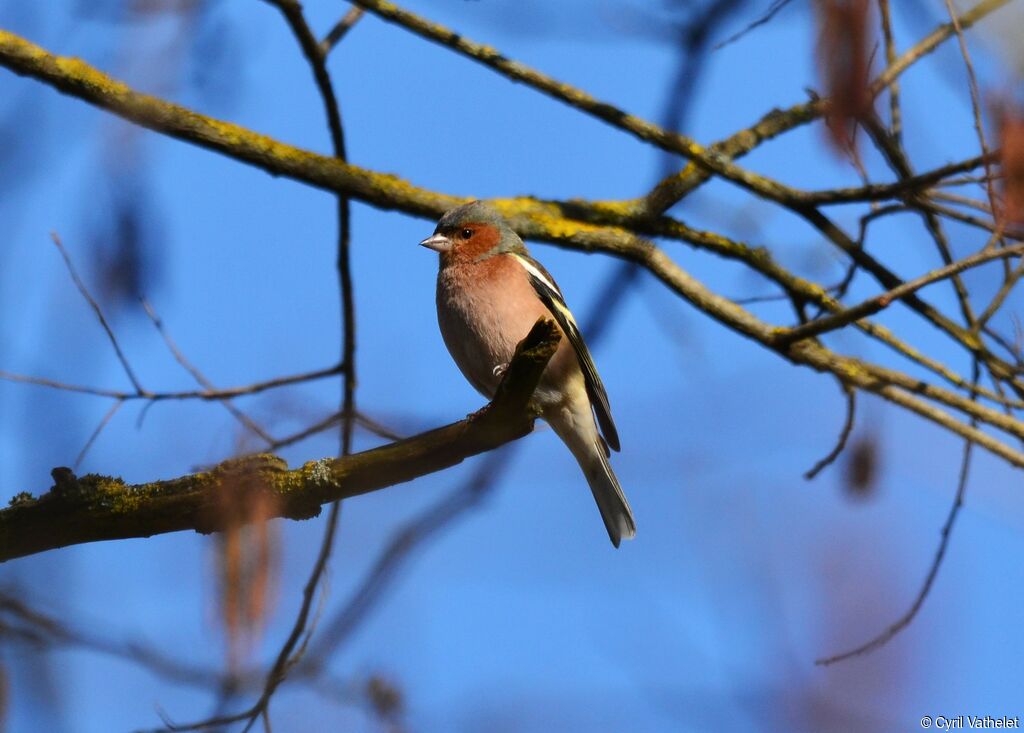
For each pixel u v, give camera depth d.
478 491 9.55
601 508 11.07
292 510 7.86
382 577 9.02
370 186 12.02
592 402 11.76
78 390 7.45
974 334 11.80
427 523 9.39
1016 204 8.10
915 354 12.17
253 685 8.48
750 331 11.83
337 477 7.79
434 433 7.99
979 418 11.34
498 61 11.69
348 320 12.07
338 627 8.86
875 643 7.04
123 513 7.55
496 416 7.93
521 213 12.56
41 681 7.20
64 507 7.51
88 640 8.36
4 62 10.49
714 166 12.08
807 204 12.11
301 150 11.95
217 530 6.43
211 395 11.29
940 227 11.91
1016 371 11.73
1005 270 11.56
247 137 11.70
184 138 11.47
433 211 12.27
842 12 6.91
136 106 7.19
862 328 12.25
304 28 11.49
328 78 11.93
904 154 11.50
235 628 5.88
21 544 7.61
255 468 7.67
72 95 10.59
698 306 12.17
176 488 7.55
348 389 12.03
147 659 8.41
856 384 11.37
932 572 8.28
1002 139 8.06
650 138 11.93
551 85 11.77
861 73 6.95
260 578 5.95
